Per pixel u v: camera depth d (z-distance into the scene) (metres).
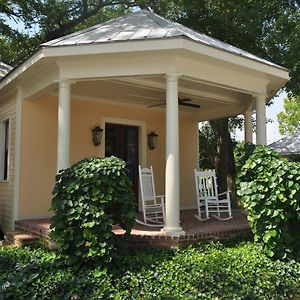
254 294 4.11
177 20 12.50
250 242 5.76
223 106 9.62
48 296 4.04
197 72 6.00
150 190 7.08
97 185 4.60
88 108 8.62
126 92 8.00
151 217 7.54
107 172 4.65
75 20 14.19
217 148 17.34
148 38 5.40
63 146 5.85
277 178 5.04
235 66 6.27
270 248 5.12
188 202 10.53
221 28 11.60
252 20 11.42
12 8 12.51
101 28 6.80
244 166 5.41
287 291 4.45
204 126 18.70
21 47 14.52
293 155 16.48
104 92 8.02
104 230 4.54
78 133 8.42
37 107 7.95
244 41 11.61
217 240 5.67
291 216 5.18
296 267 4.94
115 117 9.04
